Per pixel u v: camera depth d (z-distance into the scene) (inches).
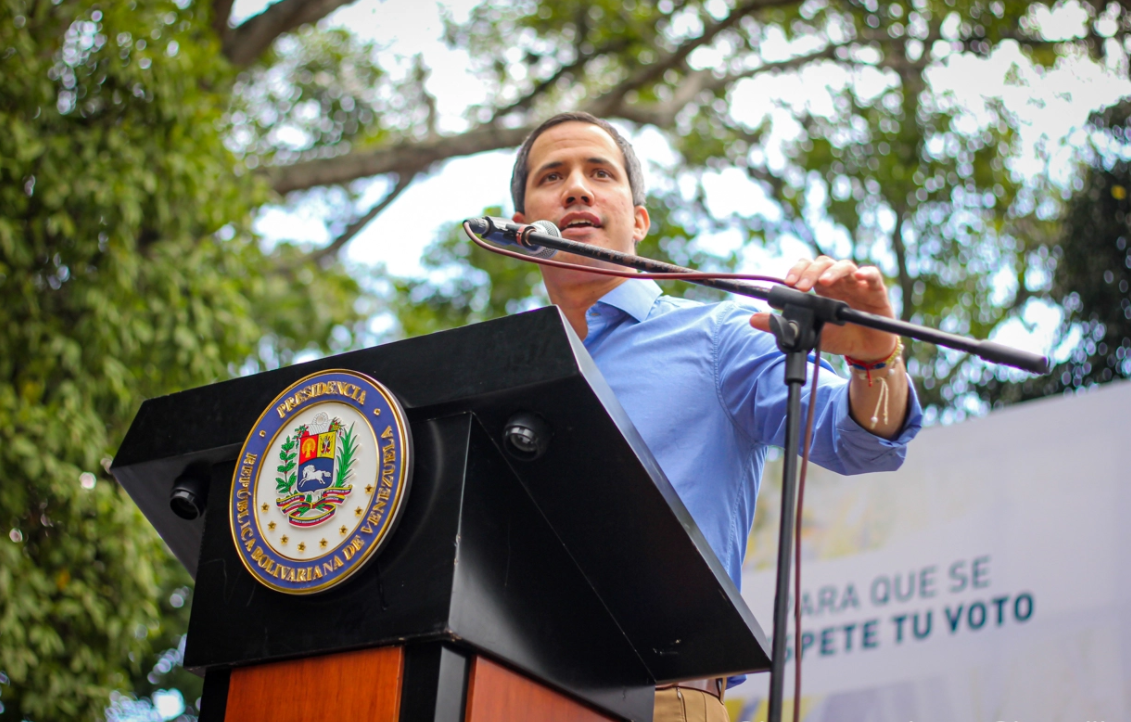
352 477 54.4
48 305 229.3
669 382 75.8
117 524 213.8
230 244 258.2
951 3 396.5
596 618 59.7
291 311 367.6
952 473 195.3
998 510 189.0
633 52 448.1
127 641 216.1
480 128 409.1
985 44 397.4
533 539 56.6
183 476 62.0
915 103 401.7
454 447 54.0
